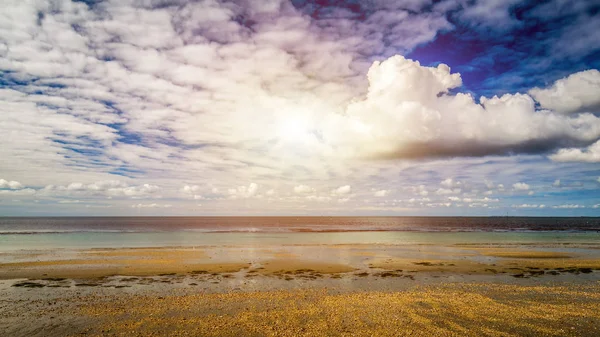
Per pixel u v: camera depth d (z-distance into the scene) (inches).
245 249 1541.6
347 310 627.8
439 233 2878.9
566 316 599.5
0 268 1023.6
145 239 2130.9
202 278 916.0
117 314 602.5
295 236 2455.7
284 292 765.9
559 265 1131.3
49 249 1502.2
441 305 660.7
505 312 620.1
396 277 942.4
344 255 1353.3
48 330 529.0
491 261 1213.1
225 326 544.4
